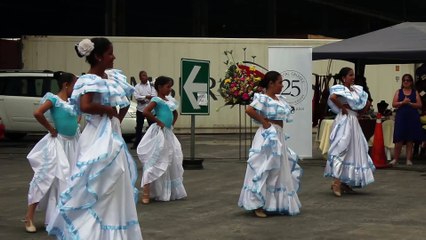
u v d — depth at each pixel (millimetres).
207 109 13602
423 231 7523
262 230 7680
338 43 14781
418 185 11133
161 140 9555
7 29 30812
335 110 10008
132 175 5891
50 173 7570
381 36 14750
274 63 14375
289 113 8562
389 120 14430
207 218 8414
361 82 14820
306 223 8055
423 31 14719
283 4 32031
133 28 31578
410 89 13836
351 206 9180
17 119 19438
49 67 21953
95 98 5691
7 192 10617
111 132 5684
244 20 30906
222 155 16172
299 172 8672
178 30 31109
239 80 13656
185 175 12461
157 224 8047
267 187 8406
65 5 31312
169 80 9766
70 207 5570
